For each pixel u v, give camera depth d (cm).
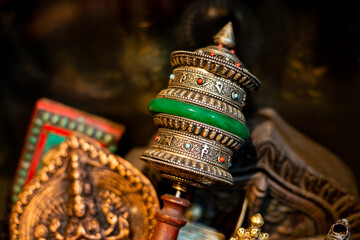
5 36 73
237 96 41
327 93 70
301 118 71
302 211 50
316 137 71
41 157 55
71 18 74
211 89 41
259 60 67
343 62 68
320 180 49
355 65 68
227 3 62
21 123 76
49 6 73
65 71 76
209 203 51
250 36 64
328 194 49
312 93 69
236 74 41
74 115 56
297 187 49
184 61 41
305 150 55
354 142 70
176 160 40
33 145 55
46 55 75
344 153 71
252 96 66
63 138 55
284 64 69
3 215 53
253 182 49
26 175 55
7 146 75
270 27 67
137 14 71
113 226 44
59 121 56
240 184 49
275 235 50
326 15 67
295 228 50
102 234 44
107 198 45
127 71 74
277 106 70
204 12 62
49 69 76
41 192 44
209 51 42
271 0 65
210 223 51
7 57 74
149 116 74
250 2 65
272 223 50
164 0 69
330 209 49
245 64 65
